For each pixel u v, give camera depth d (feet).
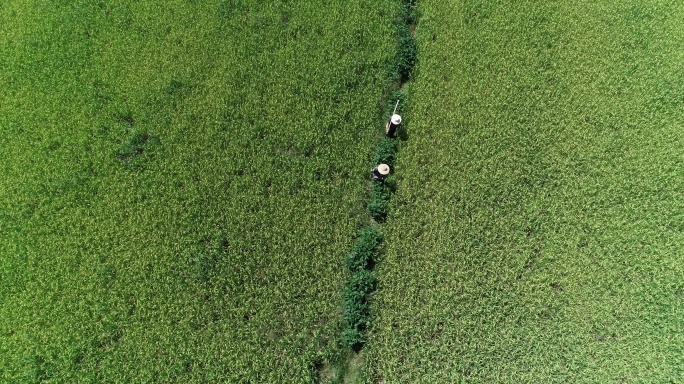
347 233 48.52
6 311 45.06
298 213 48.96
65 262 46.83
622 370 44.55
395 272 47.19
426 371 44.06
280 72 55.57
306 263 46.75
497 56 57.62
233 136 52.37
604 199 51.06
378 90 55.42
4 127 52.75
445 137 53.26
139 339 44.19
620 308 46.83
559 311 46.73
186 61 55.98
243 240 47.83
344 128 53.06
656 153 53.36
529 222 49.75
